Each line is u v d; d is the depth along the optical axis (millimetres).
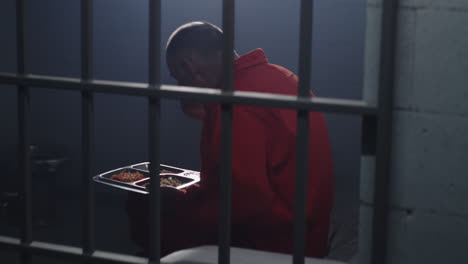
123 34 6117
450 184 1355
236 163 2297
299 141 1468
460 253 1364
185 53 2508
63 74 6270
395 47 1344
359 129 6027
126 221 5867
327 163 2461
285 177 2320
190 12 5969
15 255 4941
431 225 1384
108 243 5301
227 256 1581
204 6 5949
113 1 6086
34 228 5641
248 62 2465
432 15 1323
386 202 1386
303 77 1436
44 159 6219
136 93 1590
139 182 2914
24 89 1734
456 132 1338
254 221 2348
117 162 6379
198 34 2502
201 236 2566
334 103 1403
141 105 6266
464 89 1320
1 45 6105
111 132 6352
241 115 2299
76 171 6438
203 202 2521
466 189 1343
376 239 1396
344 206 5746
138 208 2797
